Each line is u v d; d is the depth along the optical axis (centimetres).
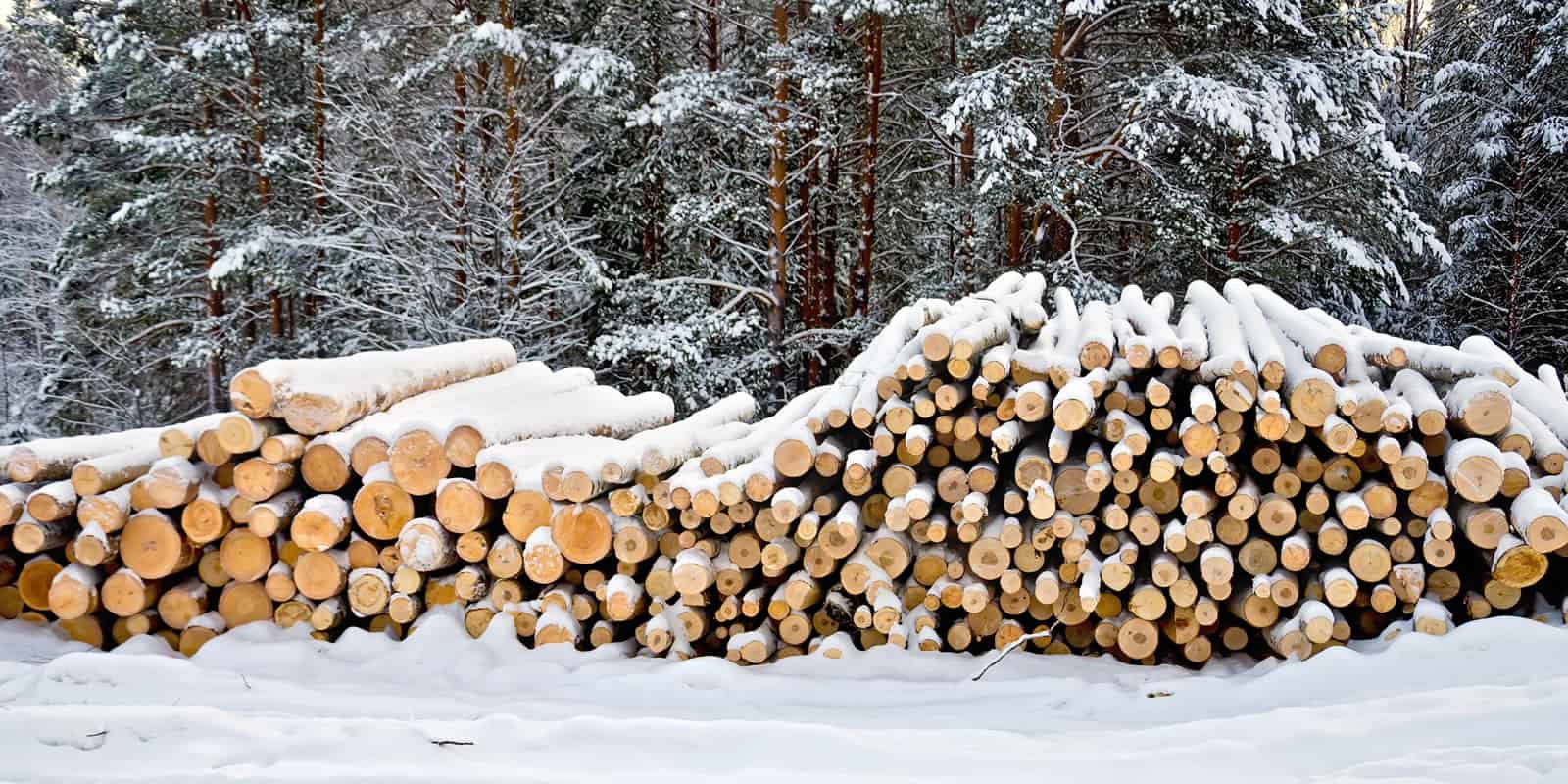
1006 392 423
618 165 1298
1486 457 369
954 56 1401
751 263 1375
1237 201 1120
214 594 443
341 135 1297
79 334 1516
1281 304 507
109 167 1360
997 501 435
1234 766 279
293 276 1148
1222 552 390
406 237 1069
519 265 1078
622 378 1206
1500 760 261
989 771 283
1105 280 1327
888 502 437
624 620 427
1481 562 391
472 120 1097
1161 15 1102
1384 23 1159
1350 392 387
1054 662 402
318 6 1270
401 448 416
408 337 1073
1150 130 1028
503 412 498
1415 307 1431
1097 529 429
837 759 295
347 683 382
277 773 277
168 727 311
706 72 1174
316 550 416
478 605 434
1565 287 1453
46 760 285
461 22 1058
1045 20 1035
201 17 1294
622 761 293
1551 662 331
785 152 1177
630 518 424
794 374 1279
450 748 303
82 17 1168
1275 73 1012
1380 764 265
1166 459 394
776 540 416
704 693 373
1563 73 1382
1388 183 1038
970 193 1139
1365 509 379
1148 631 402
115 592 416
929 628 412
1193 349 409
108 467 421
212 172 1304
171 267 1289
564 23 1245
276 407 416
